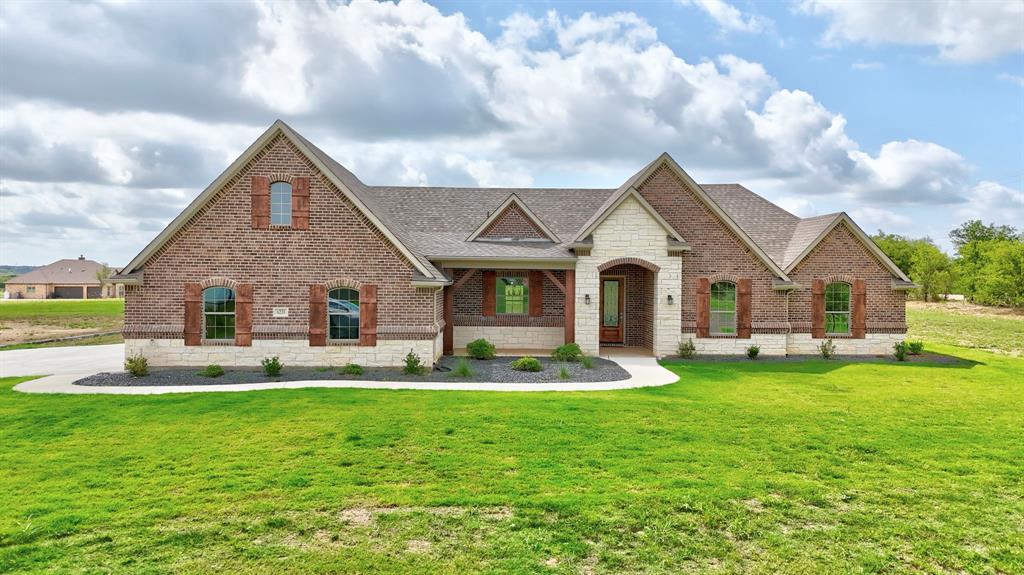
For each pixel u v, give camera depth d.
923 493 7.86
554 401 13.04
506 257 20.66
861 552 6.25
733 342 21.47
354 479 8.16
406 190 25.86
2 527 6.55
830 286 22.11
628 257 20.94
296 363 17.94
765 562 6.02
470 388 14.84
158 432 10.49
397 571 5.73
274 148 17.88
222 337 18.05
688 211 21.69
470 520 6.87
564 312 22.75
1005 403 13.26
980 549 6.35
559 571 5.76
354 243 17.98
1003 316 47.69
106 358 21.86
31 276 100.81
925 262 67.00
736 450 9.58
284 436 10.21
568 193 26.28
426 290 18.06
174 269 17.73
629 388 14.90
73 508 7.10
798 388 14.99
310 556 6.01
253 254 17.88
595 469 8.60
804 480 8.27
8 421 11.23
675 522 6.86
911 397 13.88
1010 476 8.50
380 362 18.03
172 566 5.79
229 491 7.70
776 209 25.70
